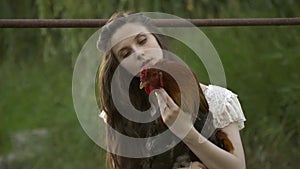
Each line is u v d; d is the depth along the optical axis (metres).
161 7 8.88
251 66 8.70
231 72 8.69
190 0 8.84
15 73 12.69
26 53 11.62
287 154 8.38
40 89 12.20
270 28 8.98
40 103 11.80
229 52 8.82
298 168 8.34
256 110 8.51
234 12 9.14
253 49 8.86
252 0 9.34
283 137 8.38
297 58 8.70
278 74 8.64
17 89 12.88
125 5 8.91
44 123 11.68
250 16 9.17
